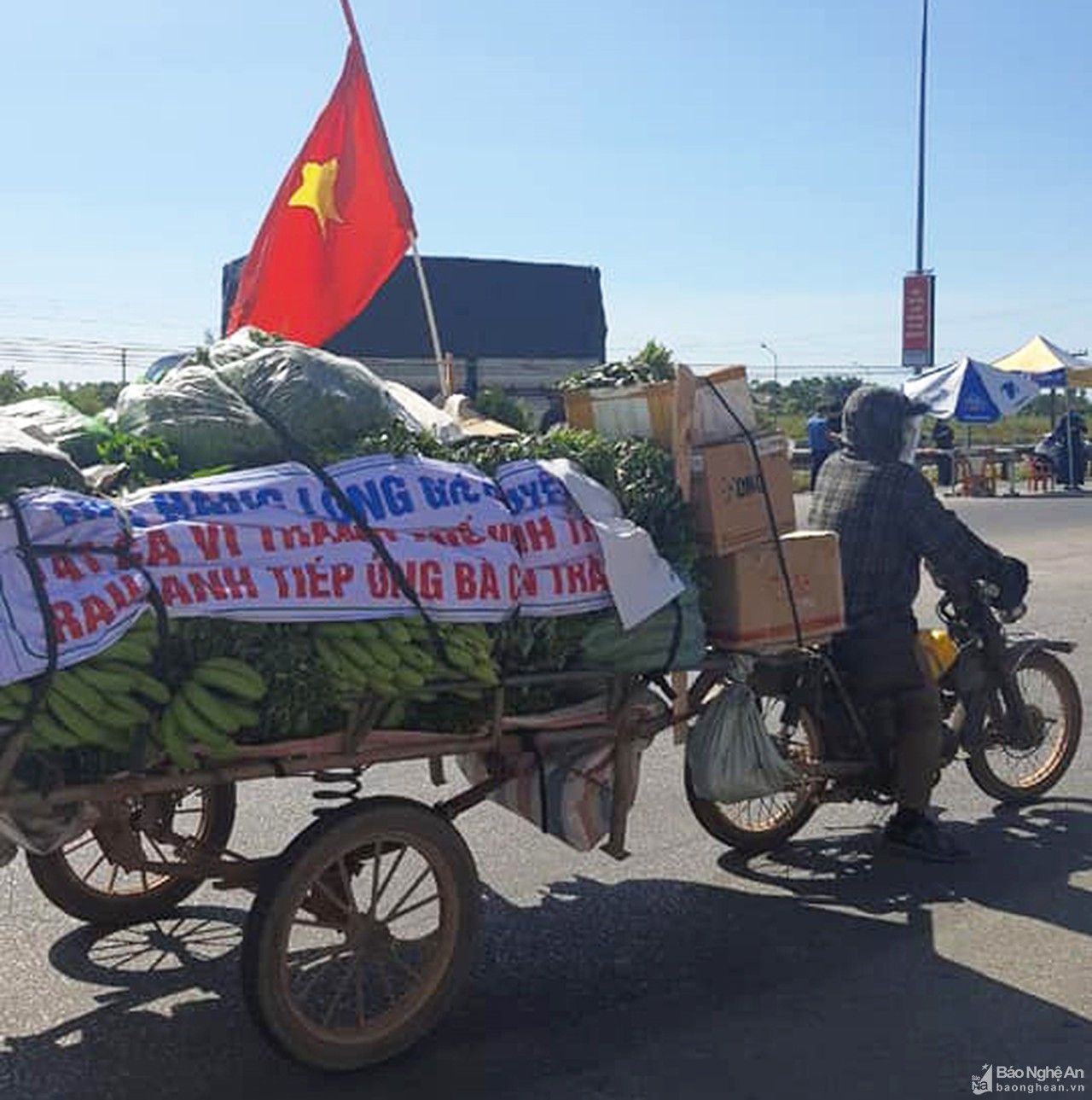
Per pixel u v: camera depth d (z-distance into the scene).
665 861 5.87
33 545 3.52
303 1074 4.09
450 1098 3.94
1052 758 6.71
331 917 4.20
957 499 26.12
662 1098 3.91
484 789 4.58
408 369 14.05
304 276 6.35
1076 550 17.20
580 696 4.70
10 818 3.66
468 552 4.14
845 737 5.84
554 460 4.60
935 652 6.30
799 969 4.77
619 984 4.68
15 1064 4.14
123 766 3.75
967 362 26.28
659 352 5.28
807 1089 3.95
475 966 4.82
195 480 3.89
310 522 3.91
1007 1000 4.51
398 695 4.00
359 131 6.19
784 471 5.10
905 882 5.62
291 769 3.99
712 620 5.07
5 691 3.45
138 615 3.59
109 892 5.17
